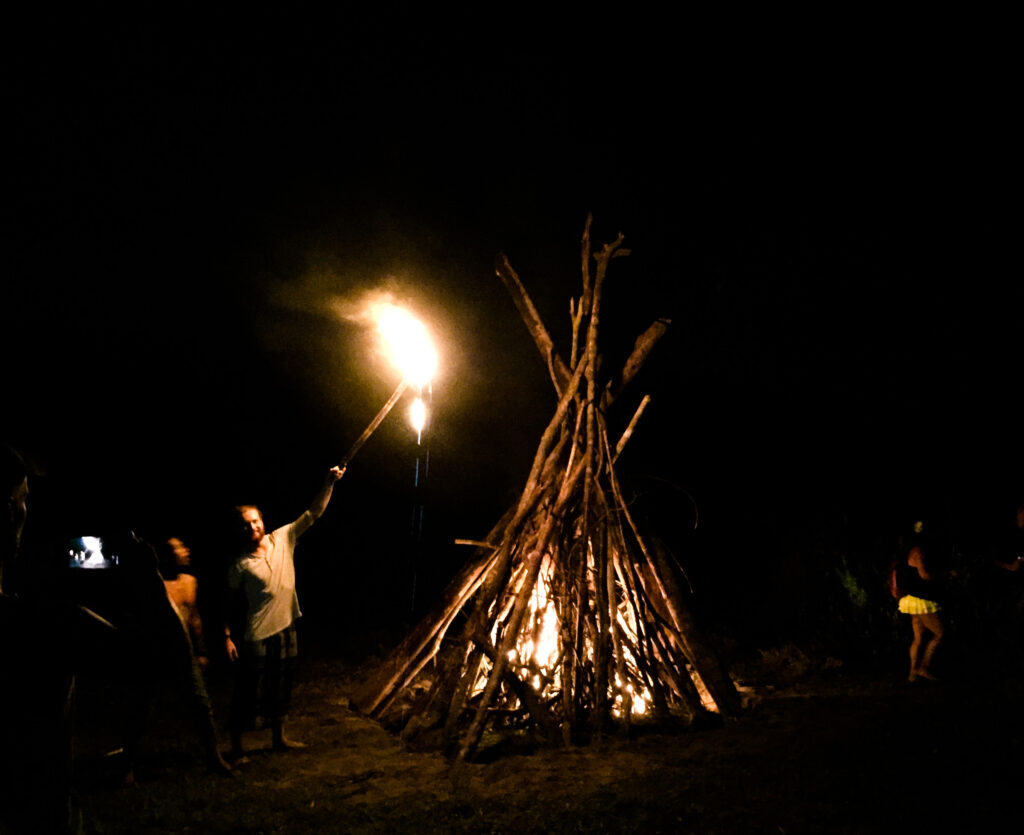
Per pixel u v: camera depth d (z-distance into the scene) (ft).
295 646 21.84
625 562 23.40
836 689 25.76
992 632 29.66
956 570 31.99
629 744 20.33
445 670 23.03
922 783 16.19
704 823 15.12
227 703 27.96
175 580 21.70
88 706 27.17
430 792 17.71
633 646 22.62
